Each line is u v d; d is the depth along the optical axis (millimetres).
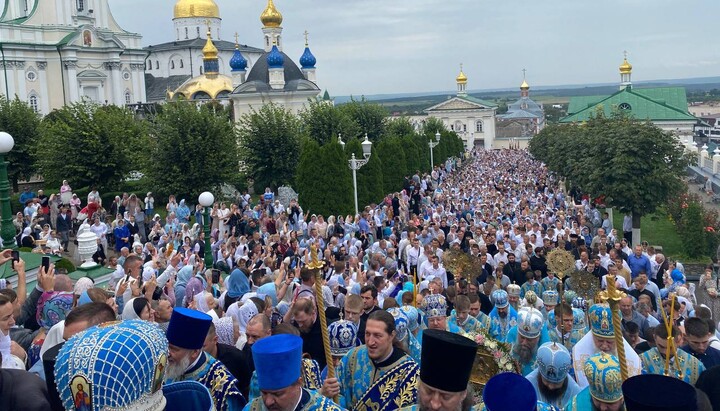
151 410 3932
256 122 52500
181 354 5949
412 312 8422
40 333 7863
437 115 140125
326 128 58938
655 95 107125
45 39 87000
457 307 10117
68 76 87062
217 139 46000
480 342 8133
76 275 16375
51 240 22562
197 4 120062
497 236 23156
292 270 15492
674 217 44031
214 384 6082
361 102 71375
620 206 36375
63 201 35312
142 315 7941
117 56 91312
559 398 6898
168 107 46969
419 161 61375
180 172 45344
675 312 11656
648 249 20156
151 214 37562
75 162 47625
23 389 4859
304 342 8766
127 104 90375
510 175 65250
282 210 34750
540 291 15398
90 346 3818
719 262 24766
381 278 13969
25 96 84938
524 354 8195
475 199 39875
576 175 43938
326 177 38688
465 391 5027
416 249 21250
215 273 14609
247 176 53062
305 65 84688
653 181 35188
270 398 5020
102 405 3736
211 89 98312
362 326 8984
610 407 5688
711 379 6492
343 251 20016
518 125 159125
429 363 4859
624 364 5887
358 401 6410
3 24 83562
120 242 27953
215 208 30078
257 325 7707
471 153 111500
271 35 86188
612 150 36094
